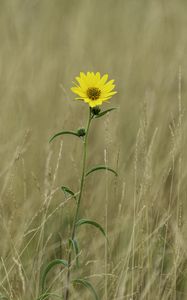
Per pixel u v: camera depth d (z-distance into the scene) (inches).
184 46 383.2
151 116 288.2
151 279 197.6
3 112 300.4
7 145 269.9
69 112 286.7
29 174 256.2
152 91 317.7
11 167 235.1
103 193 244.2
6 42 384.2
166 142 283.3
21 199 242.5
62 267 208.1
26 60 358.6
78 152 273.3
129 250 200.2
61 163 261.9
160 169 252.5
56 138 279.4
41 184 250.1
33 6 467.8
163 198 245.8
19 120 299.1
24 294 189.3
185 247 211.8
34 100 314.5
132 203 229.5
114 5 498.3
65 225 231.5
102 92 159.8
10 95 314.0
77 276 203.9
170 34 415.2
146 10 500.7
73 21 445.1
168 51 391.5
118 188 244.4
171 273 200.8
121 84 341.1
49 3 475.2
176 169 258.7
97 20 452.4
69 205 236.5
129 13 485.7
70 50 390.3
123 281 192.1
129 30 440.5
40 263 199.9
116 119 288.2
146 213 213.5
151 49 386.9
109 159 259.6
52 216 232.5
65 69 356.5
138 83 343.0
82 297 196.5
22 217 227.5
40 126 297.6
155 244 215.8
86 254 219.1
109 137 233.1
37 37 410.0
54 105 314.8
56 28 435.8
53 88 331.0
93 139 292.0
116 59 378.3
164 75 343.0
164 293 197.6
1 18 418.0
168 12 448.1
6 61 356.2
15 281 199.8
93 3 481.7
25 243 221.0
